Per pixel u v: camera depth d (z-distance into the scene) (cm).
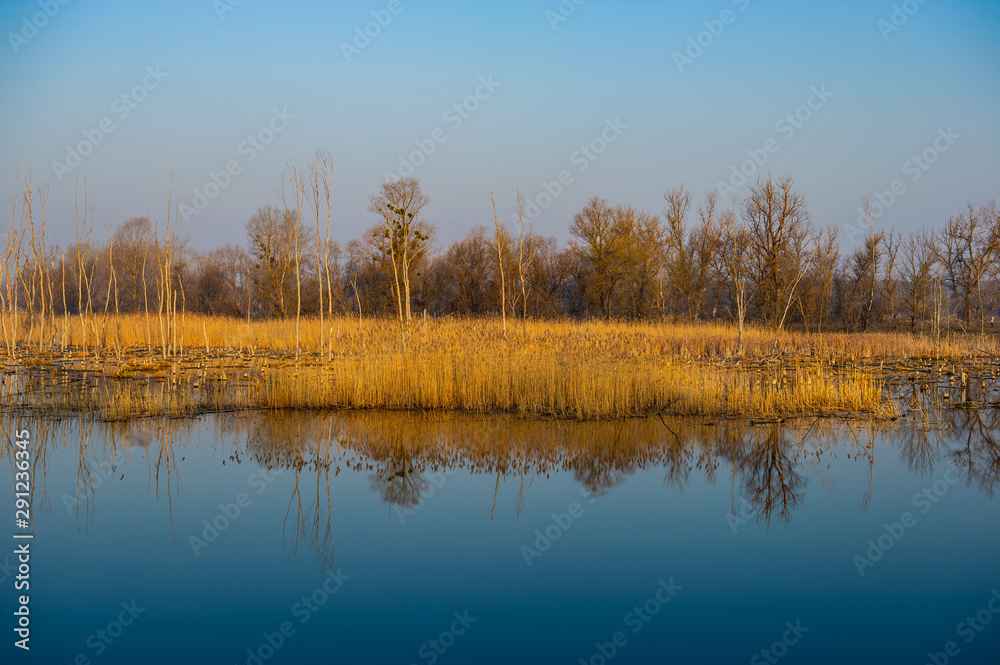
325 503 936
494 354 1622
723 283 4081
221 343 2738
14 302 2183
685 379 1545
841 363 2258
